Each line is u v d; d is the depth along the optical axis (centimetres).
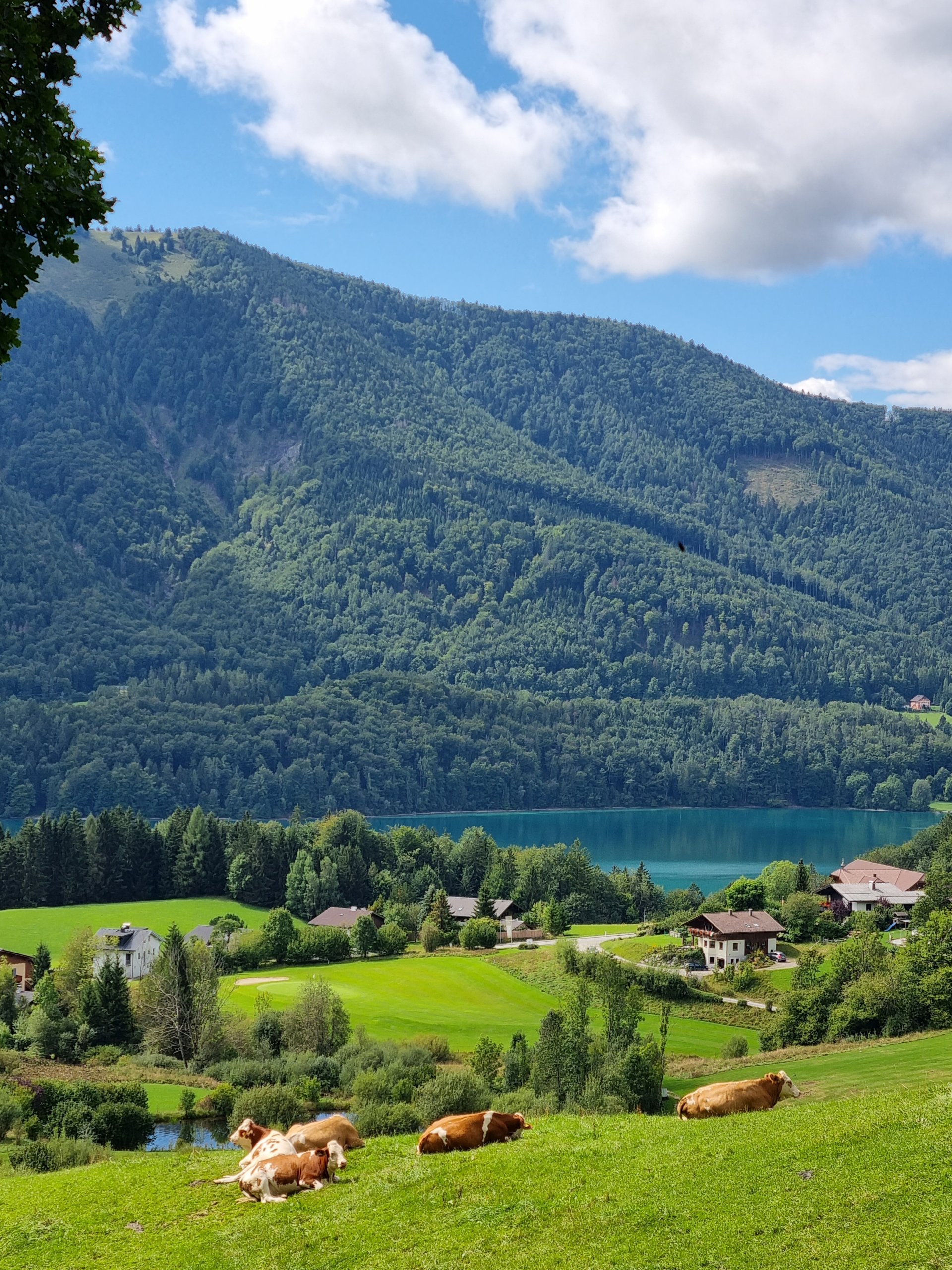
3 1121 5678
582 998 7450
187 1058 8881
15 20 1830
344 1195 2361
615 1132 2623
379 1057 8050
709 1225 1933
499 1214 2125
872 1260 1733
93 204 1961
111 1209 2547
